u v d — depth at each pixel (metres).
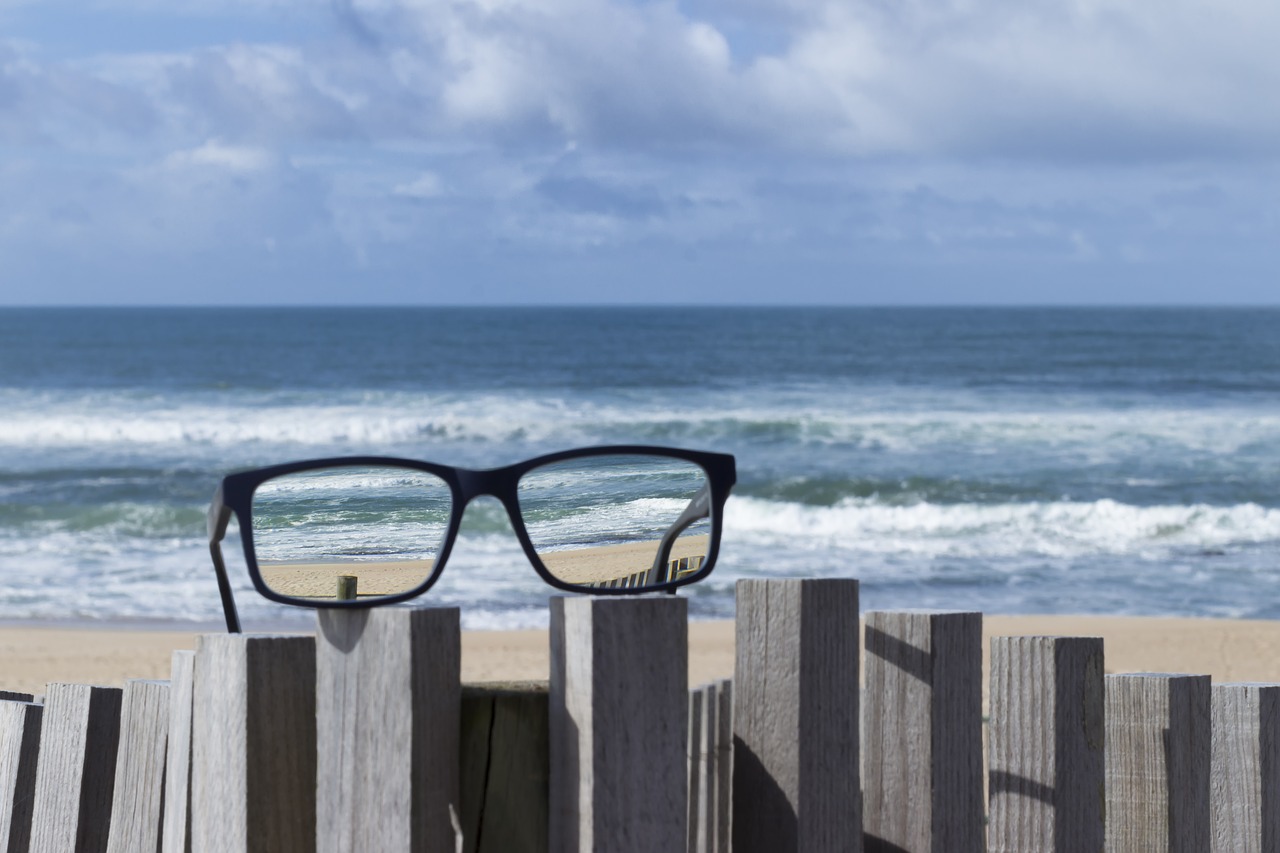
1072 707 1.79
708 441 28.75
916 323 122.44
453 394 42.44
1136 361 63.44
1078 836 1.79
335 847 1.45
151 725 1.88
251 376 53.03
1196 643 10.91
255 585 1.56
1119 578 14.51
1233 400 40.72
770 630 1.65
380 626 1.43
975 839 1.72
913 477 22.53
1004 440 28.41
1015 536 17.27
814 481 21.67
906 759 1.71
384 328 108.00
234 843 1.49
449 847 1.42
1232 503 20.41
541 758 1.53
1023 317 147.25
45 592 13.18
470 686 1.59
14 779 2.15
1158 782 1.92
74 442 27.11
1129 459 25.45
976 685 1.74
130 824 1.87
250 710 1.49
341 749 1.45
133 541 16.59
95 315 162.88
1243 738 2.13
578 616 1.43
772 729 1.64
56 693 2.08
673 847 1.43
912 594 13.49
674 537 1.78
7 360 63.25
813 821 1.62
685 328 108.56
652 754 1.43
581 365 61.66
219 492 1.54
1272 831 2.12
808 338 88.75
